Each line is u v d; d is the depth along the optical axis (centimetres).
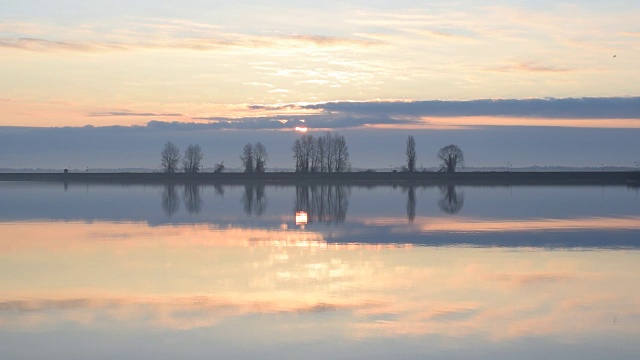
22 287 3403
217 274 3697
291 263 4012
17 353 2453
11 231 5619
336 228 5744
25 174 19212
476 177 16388
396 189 12612
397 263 3997
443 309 2975
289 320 2819
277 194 10925
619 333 2642
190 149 19075
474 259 4125
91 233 5453
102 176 18650
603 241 4900
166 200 9475
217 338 2602
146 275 3678
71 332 2673
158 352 2459
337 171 17862
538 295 3209
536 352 2442
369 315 2886
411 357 2403
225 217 6788
